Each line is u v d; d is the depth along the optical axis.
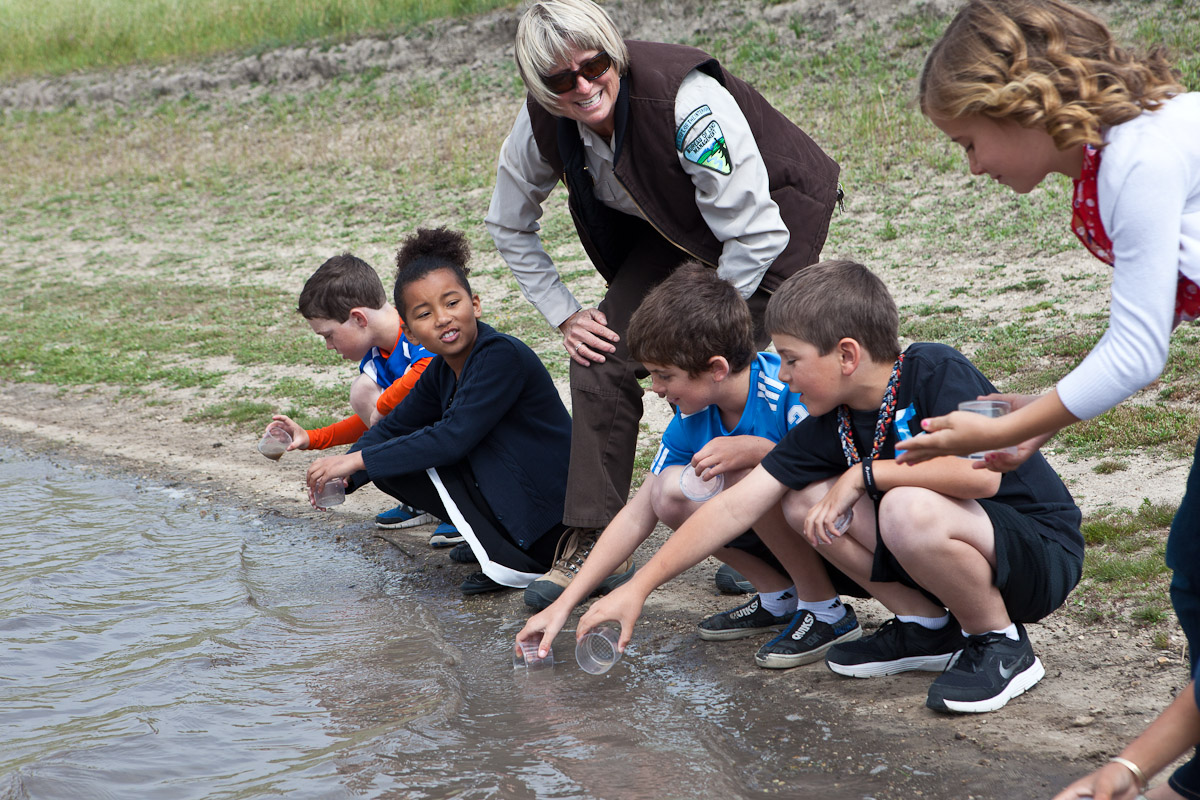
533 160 3.75
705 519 2.84
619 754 2.61
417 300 3.88
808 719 2.75
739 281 3.41
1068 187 8.99
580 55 3.25
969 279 7.67
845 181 10.55
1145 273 1.83
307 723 2.91
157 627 3.83
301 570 4.56
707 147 3.30
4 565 4.69
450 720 2.88
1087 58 1.89
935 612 2.91
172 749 2.76
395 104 17.36
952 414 2.06
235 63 19.89
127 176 17.55
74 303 11.84
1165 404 4.73
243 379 8.28
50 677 3.36
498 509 3.95
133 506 5.70
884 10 14.09
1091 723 2.57
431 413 4.27
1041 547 2.67
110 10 23.58
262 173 16.34
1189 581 2.04
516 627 3.67
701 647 3.33
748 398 3.12
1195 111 1.87
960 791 2.33
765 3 15.23
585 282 9.52
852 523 2.80
